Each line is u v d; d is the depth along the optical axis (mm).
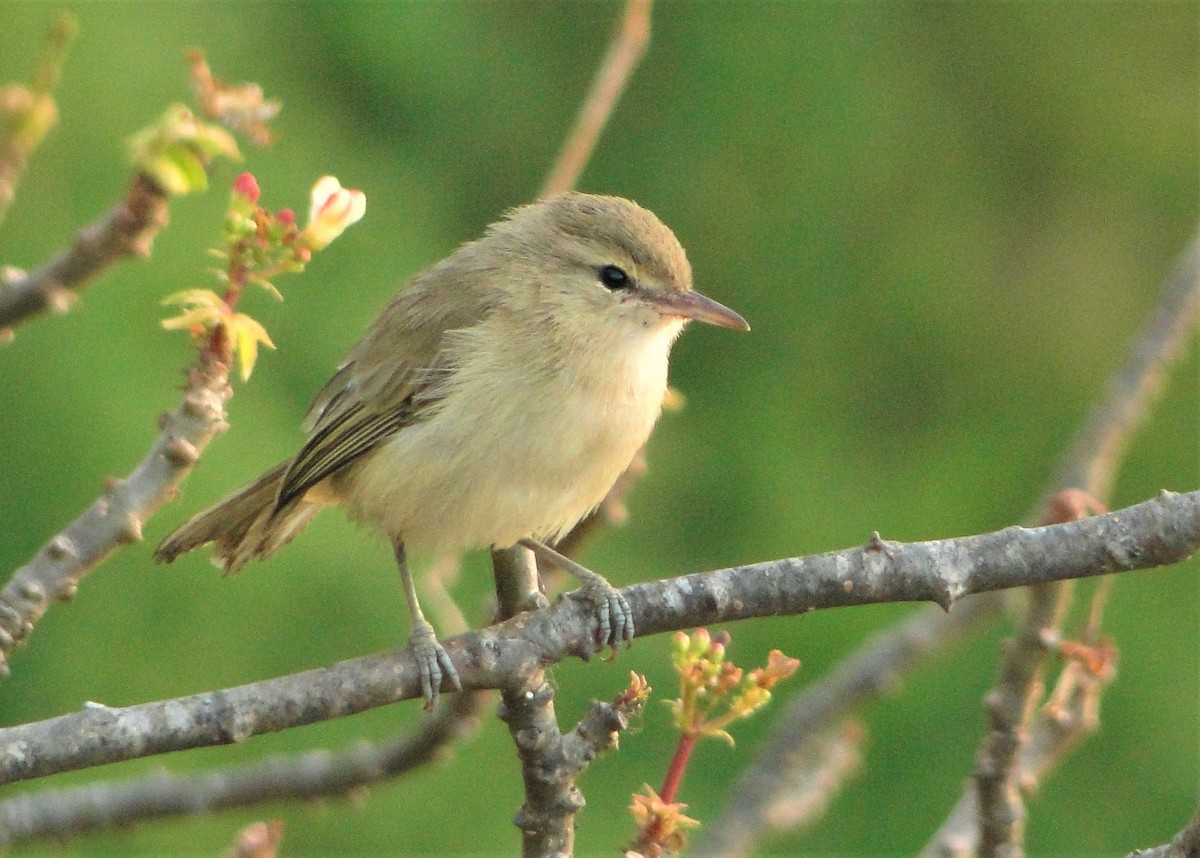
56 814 7168
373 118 17375
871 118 18266
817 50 18453
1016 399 17672
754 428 17266
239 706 5363
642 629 5867
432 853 13617
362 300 15320
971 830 7203
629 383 7699
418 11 17734
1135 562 5590
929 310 17828
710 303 7785
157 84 14984
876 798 13930
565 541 8281
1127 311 18000
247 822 11438
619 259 7742
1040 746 6930
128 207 4527
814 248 17953
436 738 7441
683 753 5453
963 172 18359
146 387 13602
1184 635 14930
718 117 18250
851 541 16672
